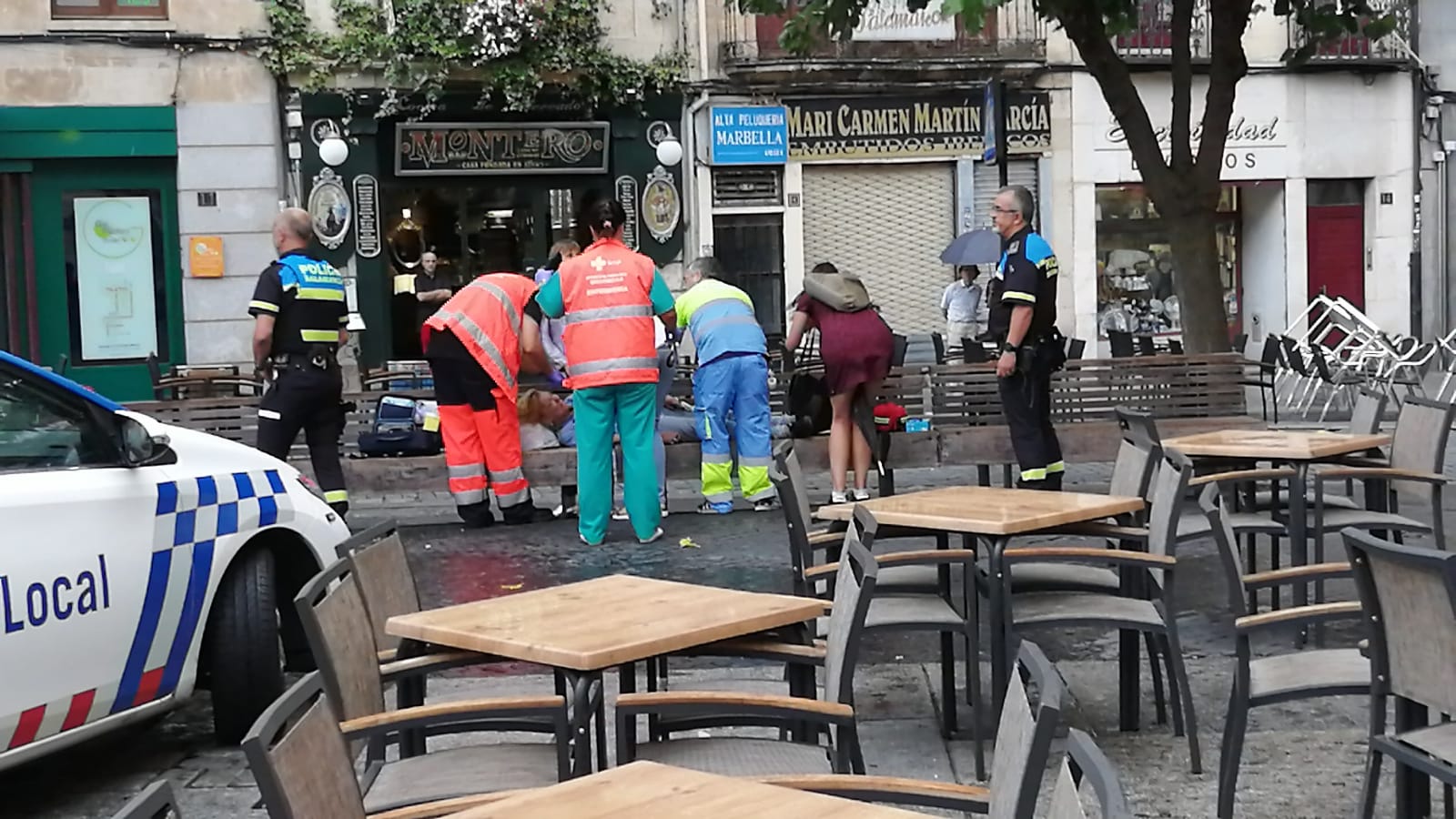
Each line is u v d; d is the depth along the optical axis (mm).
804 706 3945
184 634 5875
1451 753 4066
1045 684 2646
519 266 20984
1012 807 2641
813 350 19062
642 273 10375
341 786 2873
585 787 2953
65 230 19016
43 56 18688
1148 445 6656
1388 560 4070
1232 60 12031
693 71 21375
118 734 6605
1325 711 6348
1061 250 23109
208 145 19281
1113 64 12234
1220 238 25016
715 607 4500
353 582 4328
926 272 22797
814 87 21859
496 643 4102
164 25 19000
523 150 20625
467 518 11500
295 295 9953
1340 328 21391
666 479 12117
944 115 22359
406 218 20547
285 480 6512
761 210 22000
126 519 5559
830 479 14133
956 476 14383
